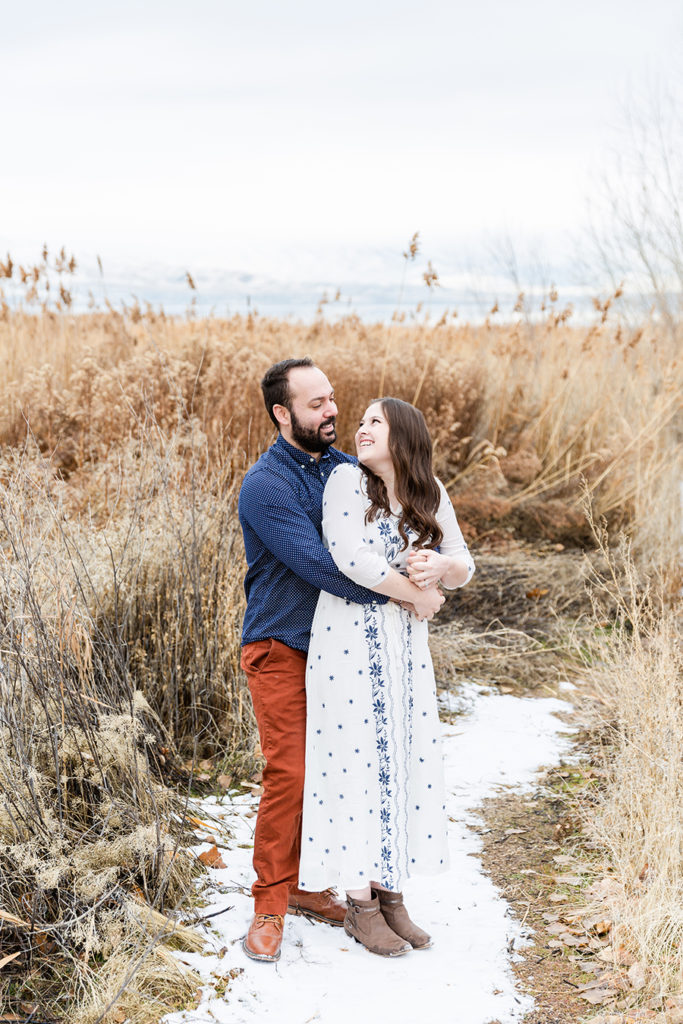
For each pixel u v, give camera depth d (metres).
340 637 2.76
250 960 2.76
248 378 6.18
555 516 7.11
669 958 2.74
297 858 2.89
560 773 4.25
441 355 8.31
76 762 3.17
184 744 4.02
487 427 7.91
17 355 7.31
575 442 7.95
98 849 2.88
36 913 2.67
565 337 9.52
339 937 2.97
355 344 8.34
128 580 4.15
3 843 2.73
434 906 3.17
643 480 7.07
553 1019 2.55
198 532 4.30
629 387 8.31
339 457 3.05
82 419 6.03
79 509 4.70
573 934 2.98
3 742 2.95
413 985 2.70
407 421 2.78
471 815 3.85
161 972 2.59
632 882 3.12
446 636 5.59
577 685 5.32
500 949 2.90
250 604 2.93
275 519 2.75
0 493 3.51
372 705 2.75
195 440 4.89
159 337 8.24
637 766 3.54
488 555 6.86
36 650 3.14
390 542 2.80
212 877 3.15
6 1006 2.44
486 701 5.11
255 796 3.79
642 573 6.08
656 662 3.95
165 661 4.07
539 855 3.53
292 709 2.84
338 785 2.75
